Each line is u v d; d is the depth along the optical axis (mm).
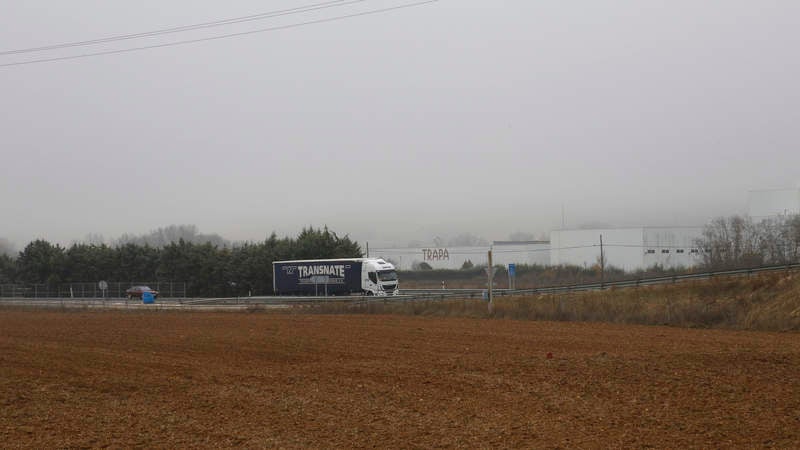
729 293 40906
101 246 98125
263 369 22203
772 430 13359
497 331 33625
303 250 82000
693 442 12602
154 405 16656
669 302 40656
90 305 62031
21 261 98688
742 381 18344
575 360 22250
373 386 18672
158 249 96750
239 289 83188
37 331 36344
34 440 13398
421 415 15125
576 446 12445
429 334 32562
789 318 33500
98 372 21938
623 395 16875
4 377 21062
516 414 15094
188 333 34375
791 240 64500
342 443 12891
